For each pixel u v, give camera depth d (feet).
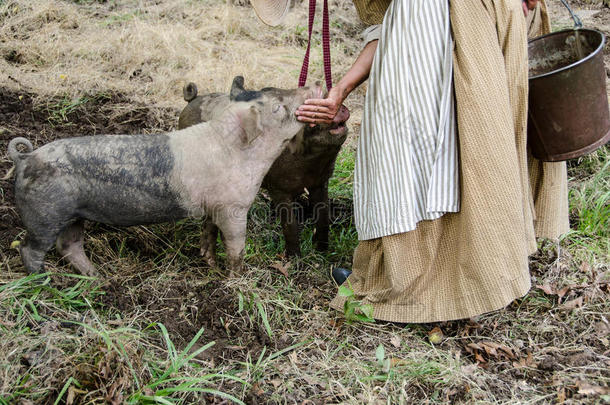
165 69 16.47
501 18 8.10
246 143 9.09
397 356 8.86
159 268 10.39
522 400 8.00
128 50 16.90
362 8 9.40
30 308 8.73
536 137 9.00
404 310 9.14
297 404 7.89
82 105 14.60
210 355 8.66
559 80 8.36
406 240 8.77
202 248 10.61
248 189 9.42
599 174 12.71
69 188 8.66
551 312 9.76
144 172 8.90
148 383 7.72
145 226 11.18
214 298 9.60
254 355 8.78
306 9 20.45
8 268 9.58
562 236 11.27
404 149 8.45
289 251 11.26
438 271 8.97
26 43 16.49
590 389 7.97
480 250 8.34
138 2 19.58
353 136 14.94
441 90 8.29
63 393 7.32
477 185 8.18
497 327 9.50
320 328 9.41
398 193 8.57
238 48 18.10
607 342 9.04
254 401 7.81
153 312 9.32
